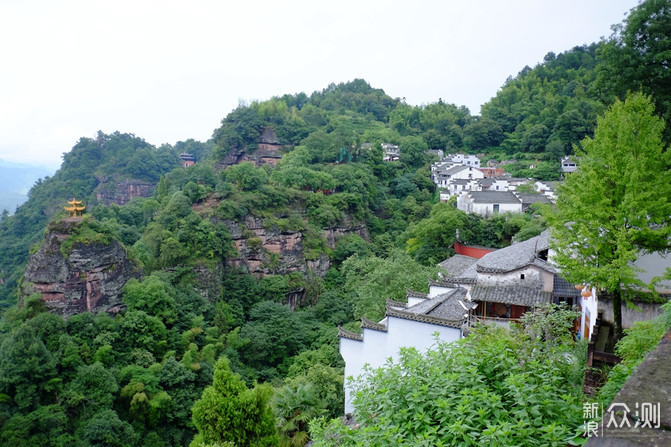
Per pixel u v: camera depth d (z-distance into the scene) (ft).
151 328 167.94
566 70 572.92
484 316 101.09
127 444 127.85
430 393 37.58
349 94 651.25
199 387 157.38
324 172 331.16
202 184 293.43
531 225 216.95
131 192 513.86
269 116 440.86
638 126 66.44
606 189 64.85
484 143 490.90
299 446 89.40
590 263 66.80
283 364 193.98
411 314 89.76
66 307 164.25
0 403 126.21
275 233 270.67
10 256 369.50
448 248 239.09
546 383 39.60
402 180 387.55
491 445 30.09
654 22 91.76
